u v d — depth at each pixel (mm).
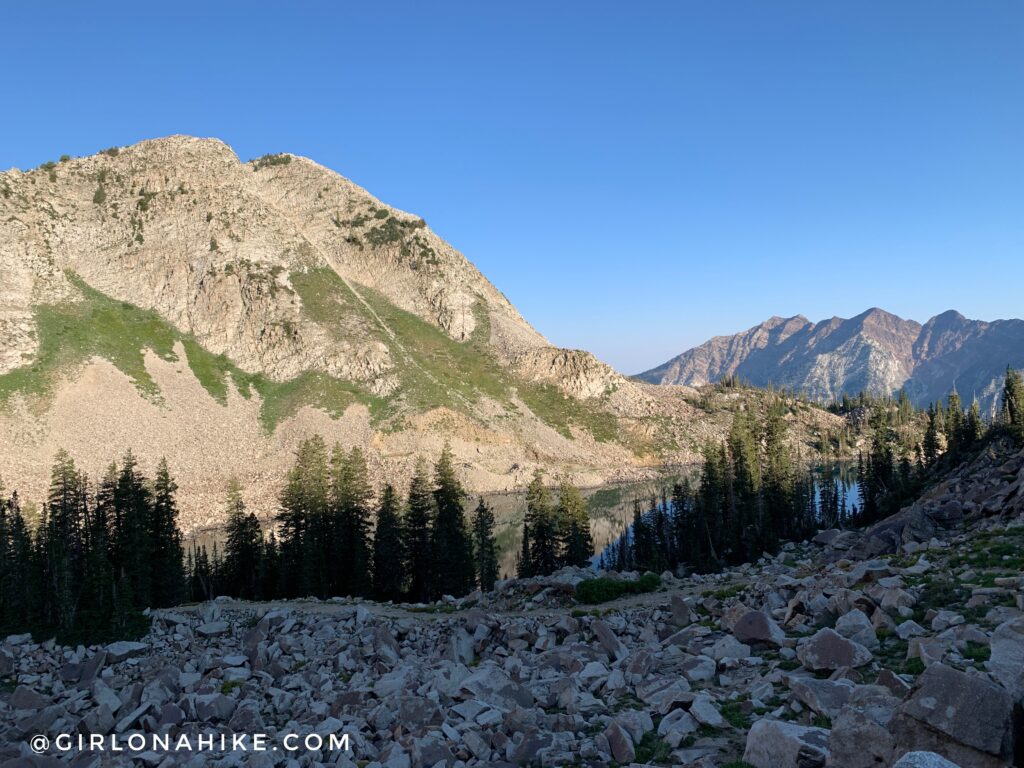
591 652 26578
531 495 77812
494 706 19344
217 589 75625
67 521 67750
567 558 77688
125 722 22125
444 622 34625
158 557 68938
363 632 33375
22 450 127438
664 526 94188
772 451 112250
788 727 13047
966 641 17391
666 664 23391
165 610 44812
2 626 42469
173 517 73938
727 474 96688
